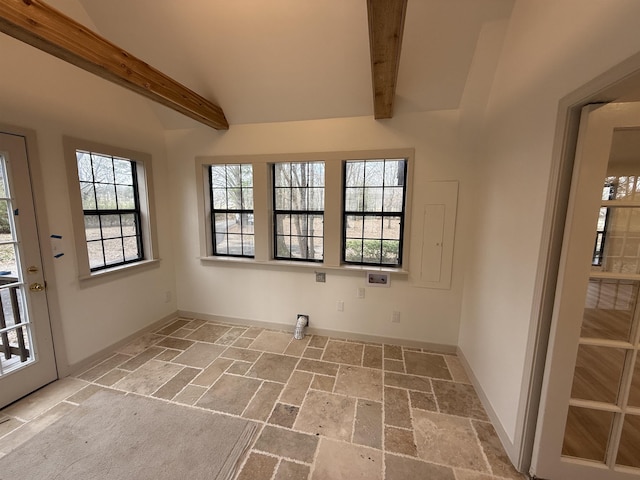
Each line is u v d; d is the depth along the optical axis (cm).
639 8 89
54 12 147
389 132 264
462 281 268
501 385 178
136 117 291
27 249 205
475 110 237
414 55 221
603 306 132
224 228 340
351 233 302
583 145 121
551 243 133
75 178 235
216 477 147
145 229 313
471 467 156
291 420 188
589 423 147
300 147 288
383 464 156
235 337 308
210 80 270
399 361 263
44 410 194
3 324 197
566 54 126
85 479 144
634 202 124
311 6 202
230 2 208
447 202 261
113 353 273
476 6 187
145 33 241
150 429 178
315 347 288
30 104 203
